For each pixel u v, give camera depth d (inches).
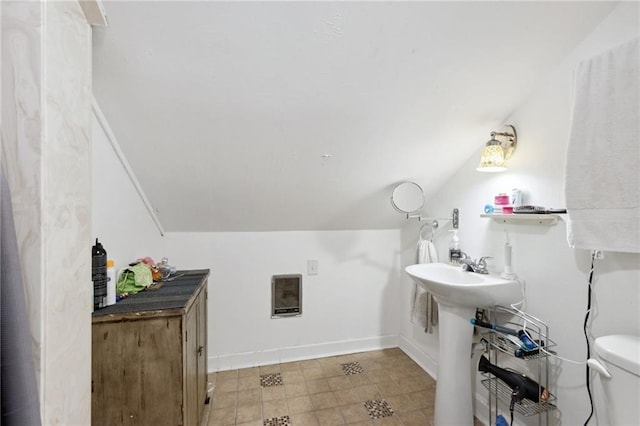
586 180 37.9
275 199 72.0
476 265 60.2
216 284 81.0
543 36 41.0
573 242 39.3
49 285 19.8
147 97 43.5
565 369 45.6
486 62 44.0
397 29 37.8
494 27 38.9
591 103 37.4
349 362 85.4
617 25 38.0
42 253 19.2
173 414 39.5
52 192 20.2
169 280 60.0
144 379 38.8
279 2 33.6
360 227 90.9
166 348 39.4
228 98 45.0
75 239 23.5
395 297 95.1
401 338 94.7
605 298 40.1
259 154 57.3
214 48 37.8
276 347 85.8
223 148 54.8
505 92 50.0
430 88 47.4
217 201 69.9
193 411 48.6
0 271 15.9
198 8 33.4
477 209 63.6
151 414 38.9
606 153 36.0
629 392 31.7
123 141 50.8
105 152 47.2
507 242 55.9
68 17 22.7
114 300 42.4
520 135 52.9
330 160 61.3
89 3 25.1
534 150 50.2
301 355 87.5
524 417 52.9
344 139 56.1
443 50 41.3
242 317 83.1
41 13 19.1
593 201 37.3
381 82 45.2
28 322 17.3
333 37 37.9
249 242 83.4
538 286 49.7
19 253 18.7
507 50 42.4
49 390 19.8
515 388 47.2
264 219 79.4
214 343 81.0
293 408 64.6
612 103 35.5
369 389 71.7
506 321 56.1
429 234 80.4
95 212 43.9
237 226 80.7
